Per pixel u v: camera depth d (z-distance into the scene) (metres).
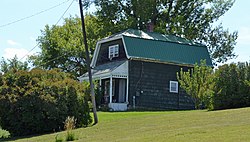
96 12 50.06
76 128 21.77
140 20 48.84
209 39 52.50
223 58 52.97
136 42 37.53
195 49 40.22
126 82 36.91
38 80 22.50
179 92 38.28
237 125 15.39
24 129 22.12
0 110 21.92
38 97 22.05
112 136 16.80
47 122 22.25
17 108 21.89
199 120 18.72
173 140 13.41
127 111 32.59
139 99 36.62
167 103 37.66
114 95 37.59
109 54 40.06
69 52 57.62
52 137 19.02
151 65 37.56
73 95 22.88
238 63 24.89
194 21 51.62
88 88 24.39
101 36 50.69
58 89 22.64
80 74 57.97
